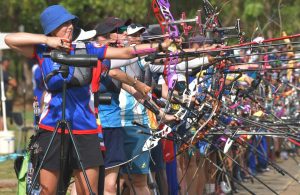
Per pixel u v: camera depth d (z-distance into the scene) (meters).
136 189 19.58
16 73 87.62
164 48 15.85
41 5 55.66
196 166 22.73
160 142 20.42
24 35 15.45
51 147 15.66
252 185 29.55
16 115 40.56
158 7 17.97
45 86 15.87
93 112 15.98
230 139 20.22
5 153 36.88
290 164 36.72
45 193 15.77
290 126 22.08
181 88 19.59
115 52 15.81
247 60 25.47
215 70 19.30
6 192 26.41
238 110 22.94
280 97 29.05
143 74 19.67
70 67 15.63
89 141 15.75
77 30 17.00
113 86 18.42
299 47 27.66
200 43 19.08
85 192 15.79
